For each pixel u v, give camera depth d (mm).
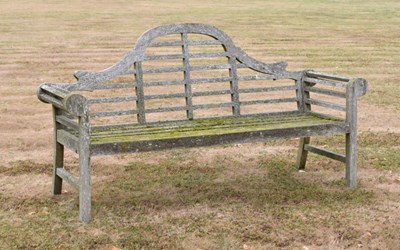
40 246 4938
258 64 6809
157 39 18953
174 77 13172
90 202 5414
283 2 32469
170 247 4945
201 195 6121
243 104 6785
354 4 31609
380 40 18719
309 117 6715
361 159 7387
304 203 5906
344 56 15625
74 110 5164
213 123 6383
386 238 5152
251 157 7527
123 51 16094
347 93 6242
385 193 6238
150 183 6512
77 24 21766
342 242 5074
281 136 5980
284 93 11695
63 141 5809
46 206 5824
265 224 5387
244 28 21172
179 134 5746
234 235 5168
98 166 7129
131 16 24594
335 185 6445
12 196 6105
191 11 26766
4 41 17469
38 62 14375
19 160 7379
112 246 4941
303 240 5098
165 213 5637
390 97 11047
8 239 5062
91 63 14398
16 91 11359
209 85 12352
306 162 7262
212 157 7523
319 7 29734
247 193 6180
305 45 17500
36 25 21266
